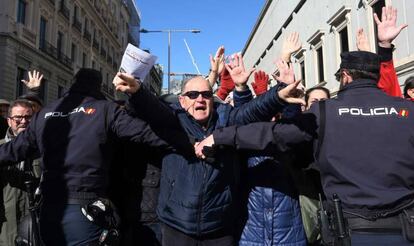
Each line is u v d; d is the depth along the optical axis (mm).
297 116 2553
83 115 2740
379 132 2334
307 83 22766
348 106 2449
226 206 2697
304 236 2893
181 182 2689
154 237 2973
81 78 2916
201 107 2830
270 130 2539
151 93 2609
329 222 2414
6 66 24125
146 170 3066
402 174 2279
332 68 19156
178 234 2693
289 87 2436
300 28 24516
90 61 42094
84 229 2566
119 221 2748
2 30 24094
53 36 32062
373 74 2541
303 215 2912
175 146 2691
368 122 2371
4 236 3342
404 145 2305
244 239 2883
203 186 2637
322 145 2443
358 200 2289
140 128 2676
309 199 2928
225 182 2701
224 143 2605
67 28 35156
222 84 3703
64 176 2637
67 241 2555
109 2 50688
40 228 2631
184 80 2977
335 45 18797
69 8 35625
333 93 18281
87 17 41156
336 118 2430
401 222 2227
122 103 2939
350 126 2387
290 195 2910
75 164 2646
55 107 2861
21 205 3379
